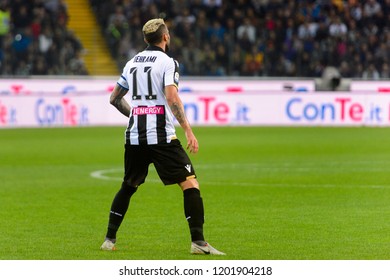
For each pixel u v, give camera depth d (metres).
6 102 101.69
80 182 52.41
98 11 124.94
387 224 36.06
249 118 106.31
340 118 104.94
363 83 108.69
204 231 34.56
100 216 38.91
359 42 119.31
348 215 38.66
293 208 40.97
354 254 29.59
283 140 83.69
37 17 115.00
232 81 109.81
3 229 35.22
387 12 123.44
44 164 63.44
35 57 112.19
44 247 31.11
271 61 117.38
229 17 122.00
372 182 51.44
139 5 123.00
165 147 28.86
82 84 107.69
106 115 106.75
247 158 67.00
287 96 105.94
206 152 72.06
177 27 117.94
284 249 30.56
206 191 47.69
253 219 37.69
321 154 69.81
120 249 30.75
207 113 105.94
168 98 28.53
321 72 117.38
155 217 38.59
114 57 120.38
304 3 124.50
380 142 80.88
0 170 59.38
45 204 42.81
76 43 116.06
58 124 104.19
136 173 29.67
